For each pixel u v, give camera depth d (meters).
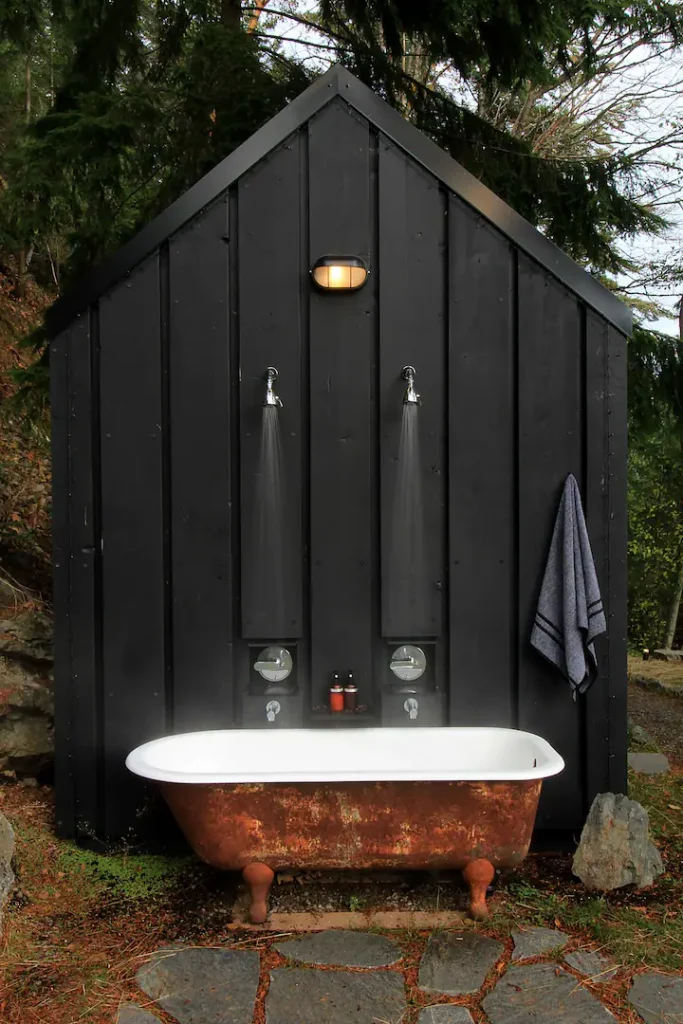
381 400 3.15
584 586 3.05
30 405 4.89
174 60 4.89
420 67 7.60
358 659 3.14
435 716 3.14
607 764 3.15
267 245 3.14
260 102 4.42
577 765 3.15
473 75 5.34
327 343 3.14
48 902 2.69
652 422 5.28
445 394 3.18
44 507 5.49
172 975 2.27
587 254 5.40
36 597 4.61
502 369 3.18
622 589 3.15
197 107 4.45
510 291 3.18
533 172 5.00
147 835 3.10
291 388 3.14
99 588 3.13
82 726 3.12
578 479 3.18
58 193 4.25
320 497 3.14
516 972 2.29
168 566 3.14
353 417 3.15
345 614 3.14
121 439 3.12
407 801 2.55
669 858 3.06
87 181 4.28
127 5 4.32
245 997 2.17
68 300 3.12
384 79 4.84
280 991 2.20
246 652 3.14
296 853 2.58
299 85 4.60
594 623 3.03
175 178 4.64
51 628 3.83
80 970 2.29
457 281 3.17
